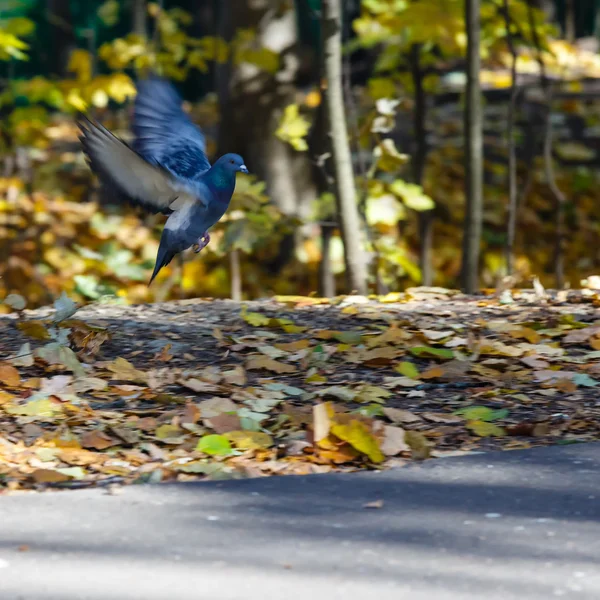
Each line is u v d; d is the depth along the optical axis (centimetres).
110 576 600
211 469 788
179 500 725
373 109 1766
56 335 1090
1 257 2216
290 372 1043
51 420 888
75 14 3797
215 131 2933
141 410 923
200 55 1980
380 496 733
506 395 977
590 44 3447
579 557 629
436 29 1720
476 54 1614
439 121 2806
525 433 869
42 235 2269
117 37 3759
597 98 2864
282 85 2222
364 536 661
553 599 575
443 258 2377
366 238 1825
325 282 1848
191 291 2177
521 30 1855
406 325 1195
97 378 998
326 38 1541
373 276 1748
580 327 1194
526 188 2073
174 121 956
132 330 1184
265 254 2253
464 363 1037
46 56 3272
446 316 1269
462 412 920
